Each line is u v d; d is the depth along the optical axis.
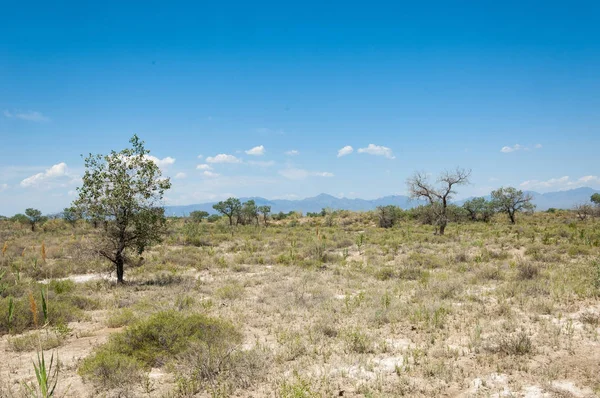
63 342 9.34
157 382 6.93
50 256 25.11
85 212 16.75
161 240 18.08
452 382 6.66
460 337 8.99
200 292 14.84
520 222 54.00
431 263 19.50
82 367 7.09
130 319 10.75
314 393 6.10
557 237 30.77
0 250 26.58
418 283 15.12
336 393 6.34
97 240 17.25
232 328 9.05
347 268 19.27
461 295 13.04
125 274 19.50
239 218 59.16
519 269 16.00
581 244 24.77
